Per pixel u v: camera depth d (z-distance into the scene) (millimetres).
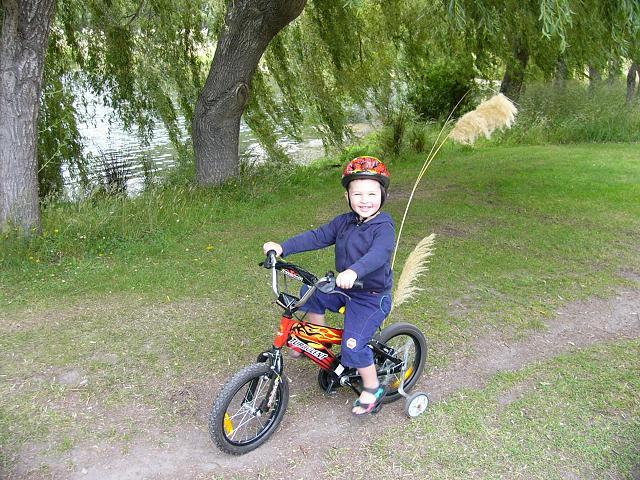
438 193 9531
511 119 3836
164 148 15109
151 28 10852
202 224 7785
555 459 3100
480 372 4027
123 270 5973
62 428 3391
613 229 7297
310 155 14820
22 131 6230
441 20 12555
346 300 3299
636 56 10867
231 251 6648
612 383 3828
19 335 4535
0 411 3531
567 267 6031
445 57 15414
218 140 9469
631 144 13906
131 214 7348
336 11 11602
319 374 3693
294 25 12125
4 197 6297
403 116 13898
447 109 16797
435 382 3904
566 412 3516
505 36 12133
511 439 3270
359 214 3240
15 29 6008
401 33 13617
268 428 3301
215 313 4973
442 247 6648
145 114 11930
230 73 9172
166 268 6039
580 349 4332
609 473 2992
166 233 7199
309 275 3092
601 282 5629
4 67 6059
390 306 3334
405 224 7695
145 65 11016
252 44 9023
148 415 3539
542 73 15391
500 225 7539
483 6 8609
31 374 3973
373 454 3178
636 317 4914
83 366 4086
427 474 3010
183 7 10664
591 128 14766
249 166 10727
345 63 12695
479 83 17625
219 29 10992
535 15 9312
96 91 11195
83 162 10656
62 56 10453
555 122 15258
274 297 5316
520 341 4477
